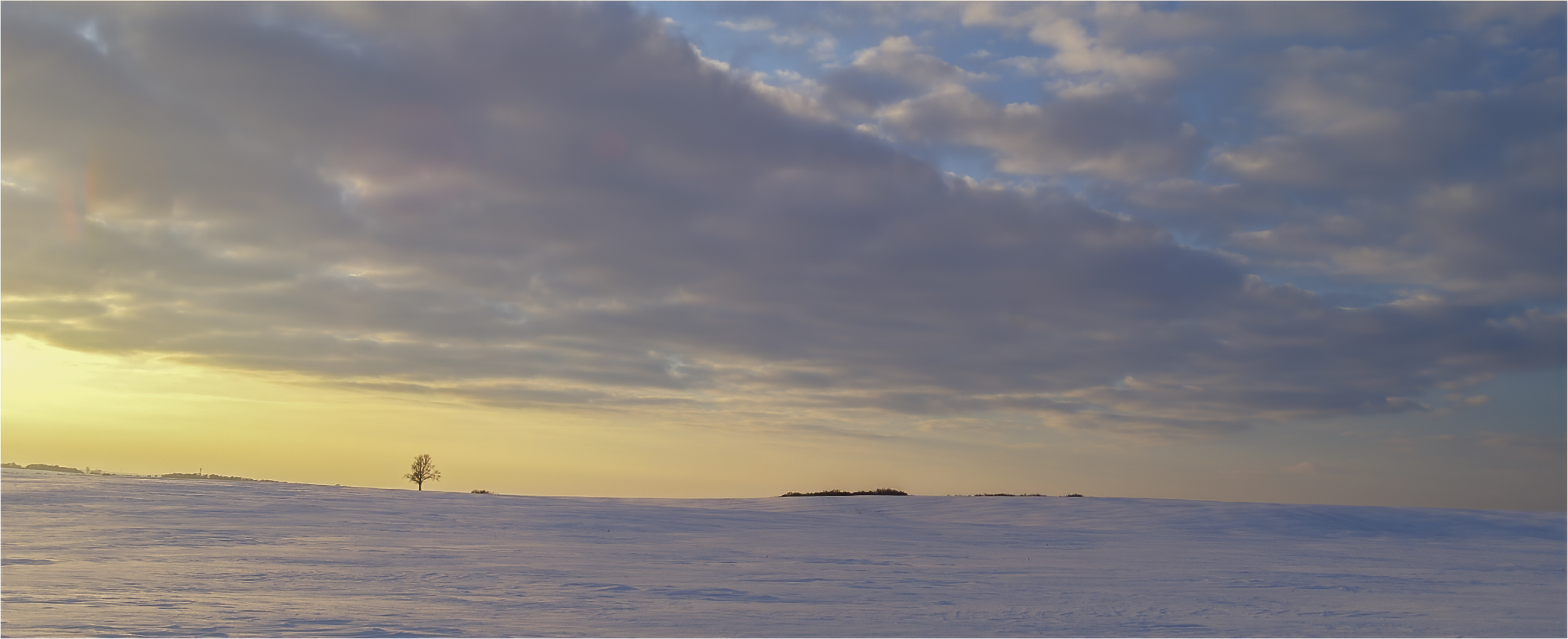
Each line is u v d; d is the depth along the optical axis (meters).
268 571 19.11
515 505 46.44
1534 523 52.88
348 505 40.75
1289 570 26.80
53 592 14.74
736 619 14.44
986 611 16.27
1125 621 15.48
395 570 20.14
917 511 58.12
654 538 33.38
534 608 14.98
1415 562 31.30
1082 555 31.48
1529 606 19.02
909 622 14.73
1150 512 55.44
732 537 35.69
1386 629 15.24
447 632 12.27
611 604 15.92
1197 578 23.83
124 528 27.86
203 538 26.39
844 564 25.47
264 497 42.16
